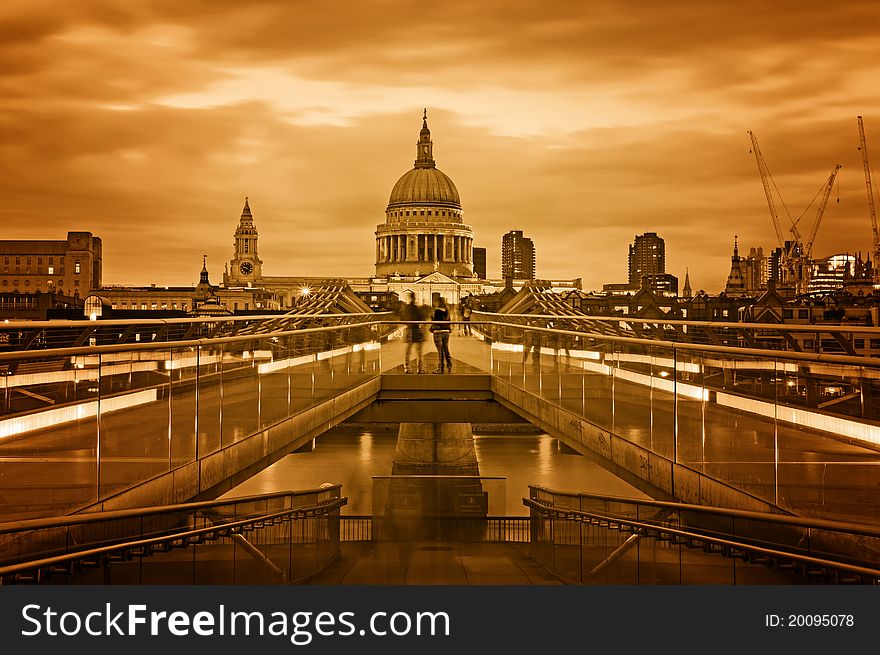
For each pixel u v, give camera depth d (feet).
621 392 56.65
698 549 39.04
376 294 625.00
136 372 39.68
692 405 45.68
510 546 73.61
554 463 220.43
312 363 71.31
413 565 65.98
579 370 66.39
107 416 37.29
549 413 75.51
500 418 100.58
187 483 45.09
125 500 38.50
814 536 33.27
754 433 39.06
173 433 43.52
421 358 114.42
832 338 49.03
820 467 34.17
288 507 57.16
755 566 34.94
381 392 100.48
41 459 33.24
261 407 57.82
